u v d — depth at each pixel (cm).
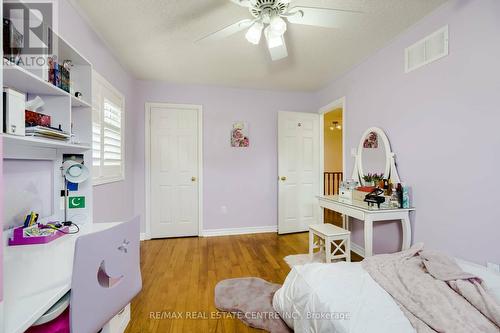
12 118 94
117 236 109
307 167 382
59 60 151
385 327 92
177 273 232
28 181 136
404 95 216
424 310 101
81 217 160
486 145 153
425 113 195
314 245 303
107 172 239
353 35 219
